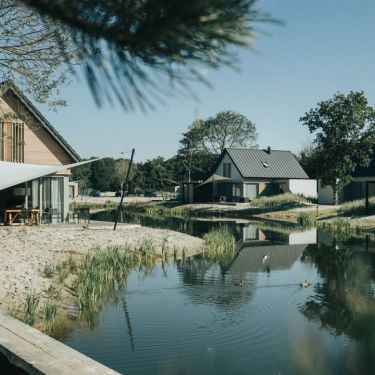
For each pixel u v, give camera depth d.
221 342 9.09
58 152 25.44
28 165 16.02
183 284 14.21
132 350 8.61
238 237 27.72
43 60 13.03
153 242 22.11
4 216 23.55
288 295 12.96
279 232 30.58
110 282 14.26
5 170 15.28
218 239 23.61
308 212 41.41
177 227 33.31
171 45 1.63
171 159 91.94
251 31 1.54
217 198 54.84
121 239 21.91
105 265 15.31
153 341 9.09
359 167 46.06
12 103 22.25
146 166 91.19
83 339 9.20
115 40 1.67
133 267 16.97
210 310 11.34
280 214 42.00
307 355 8.39
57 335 9.41
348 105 40.19
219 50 1.60
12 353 5.16
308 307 11.71
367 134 40.06
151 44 1.65
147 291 13.18
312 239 26.72
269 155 55.66
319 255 20.59
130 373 7.59
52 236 20.69
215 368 7.81
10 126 23.89
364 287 13.97
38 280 12.94
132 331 9.69
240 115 75.94
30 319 9.67
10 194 24.39
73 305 11.53
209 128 75.19
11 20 12.05
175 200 62.28
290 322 10.45
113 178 95.88
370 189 44.62
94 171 97.62
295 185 52.75
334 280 15.03
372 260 19.14
